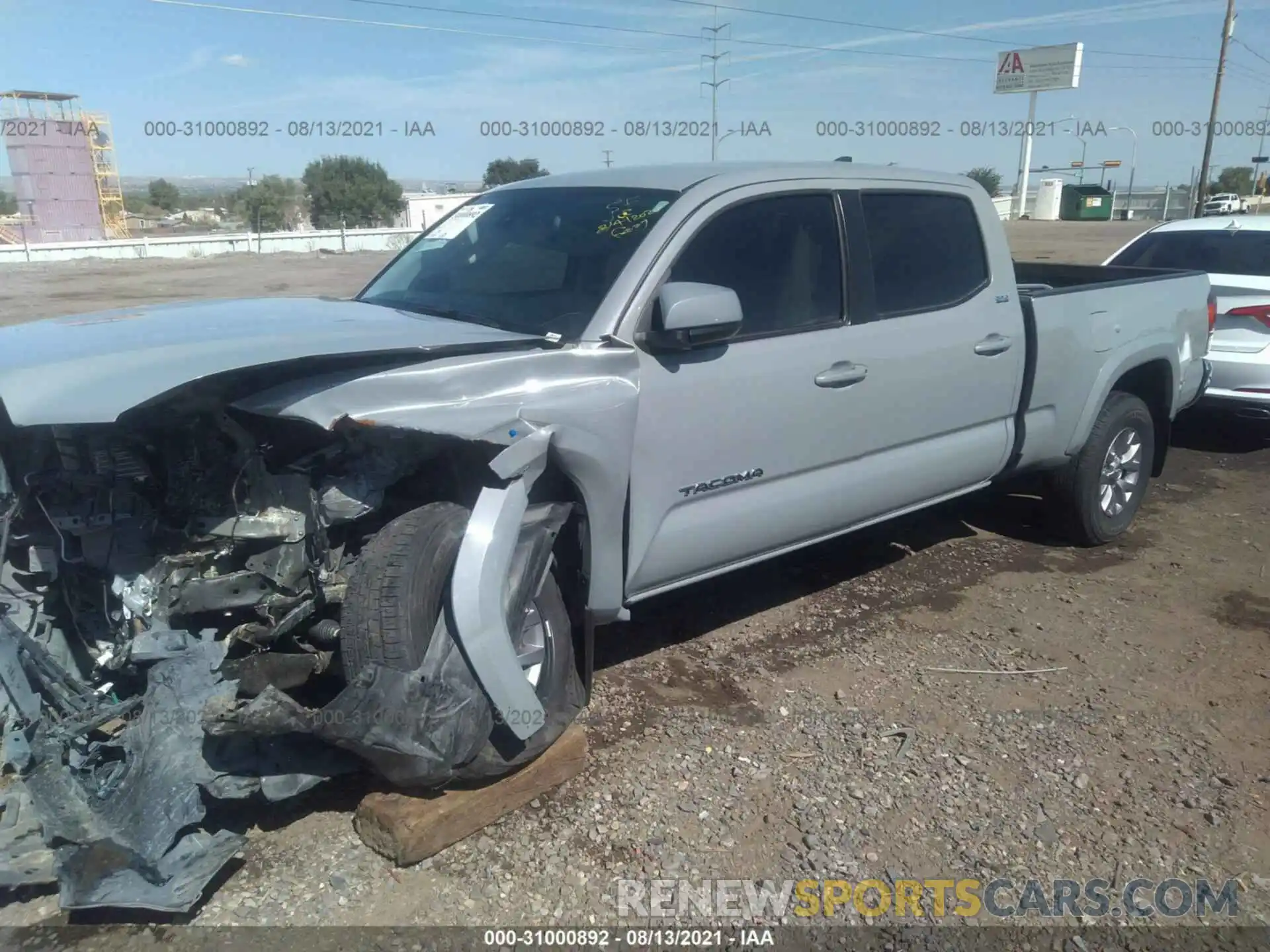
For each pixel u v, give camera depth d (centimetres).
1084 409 537
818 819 327
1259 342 761
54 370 271
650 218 381
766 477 400
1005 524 618
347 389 287
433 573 294
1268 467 767
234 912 279
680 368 362
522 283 388
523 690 304
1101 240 3434
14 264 3086
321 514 296
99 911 277
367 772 342
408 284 432
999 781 351
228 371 272
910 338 441
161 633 276
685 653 441
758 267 396
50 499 292
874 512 457
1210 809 338
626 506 357
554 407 321
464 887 292
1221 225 862
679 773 349
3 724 267
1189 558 570
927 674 427
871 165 455
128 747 266
